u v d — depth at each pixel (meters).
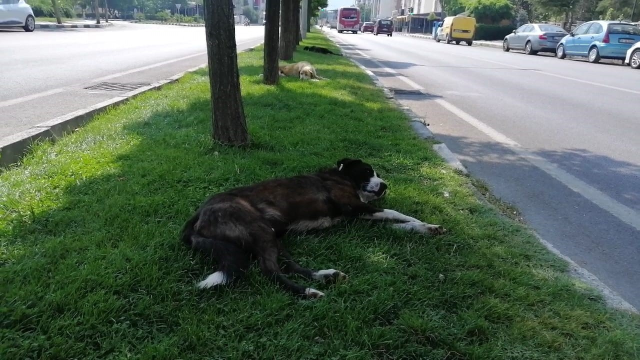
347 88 10.43
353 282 2.86
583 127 8.20
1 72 10.74
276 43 9.98
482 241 3.56
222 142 5.41
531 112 9.42
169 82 10.05
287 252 3.08
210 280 2.68
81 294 2.59
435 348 2.41
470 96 11.18
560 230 4.08
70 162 4.69
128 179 4.34
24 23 24.75
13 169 4.60
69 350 2.22
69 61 13.61
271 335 2.40
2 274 2.75
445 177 4.97
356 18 69.31
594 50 21.81
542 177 5.46
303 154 5.32
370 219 3.71
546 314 2.71
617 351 2.45
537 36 26.58
